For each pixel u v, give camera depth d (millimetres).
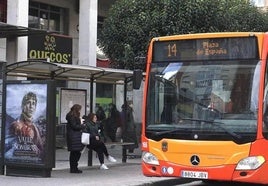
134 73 10789
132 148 17281
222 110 9438
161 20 17422
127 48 17672
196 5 17312
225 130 9258
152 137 9898
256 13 21703
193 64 9898
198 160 9398
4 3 19875
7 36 17141
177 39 10109
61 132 17078
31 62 12047
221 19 17891
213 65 9727
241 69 9484
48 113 11648
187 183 12617
